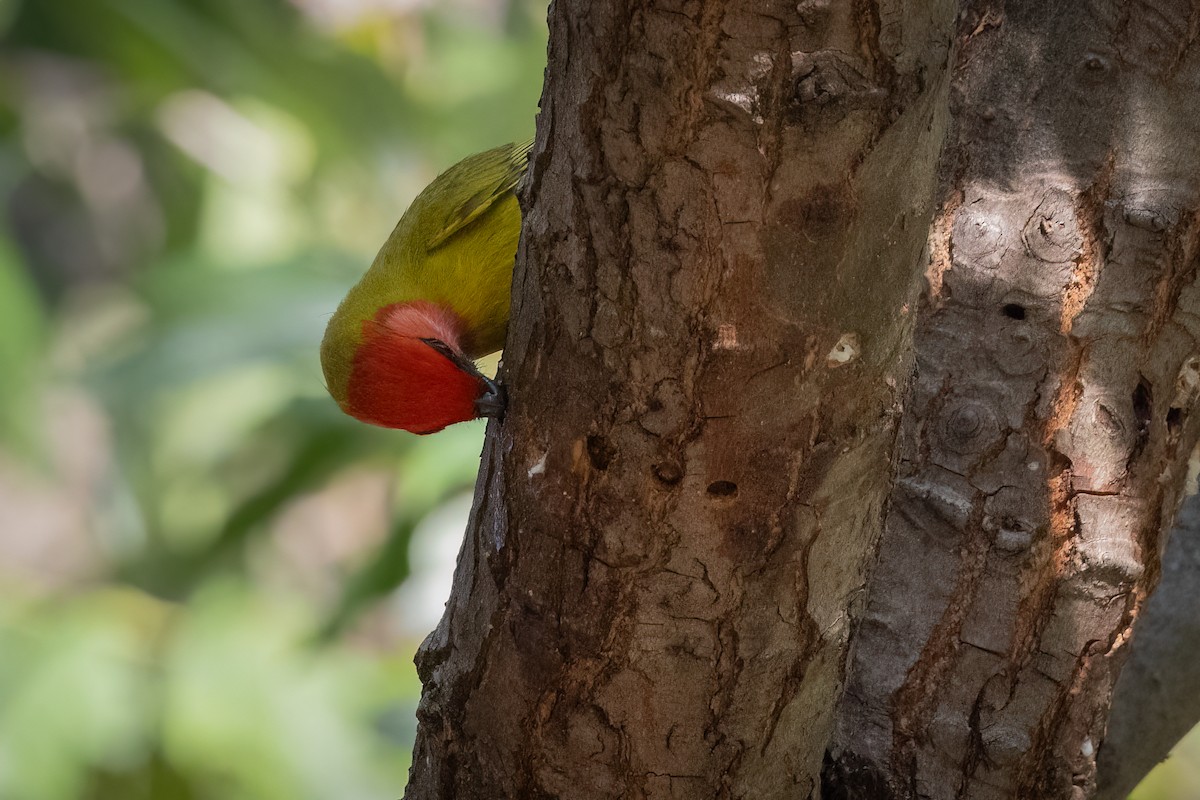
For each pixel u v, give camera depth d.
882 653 6.41
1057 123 6.21
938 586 6.33
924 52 4.47
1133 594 6.32
